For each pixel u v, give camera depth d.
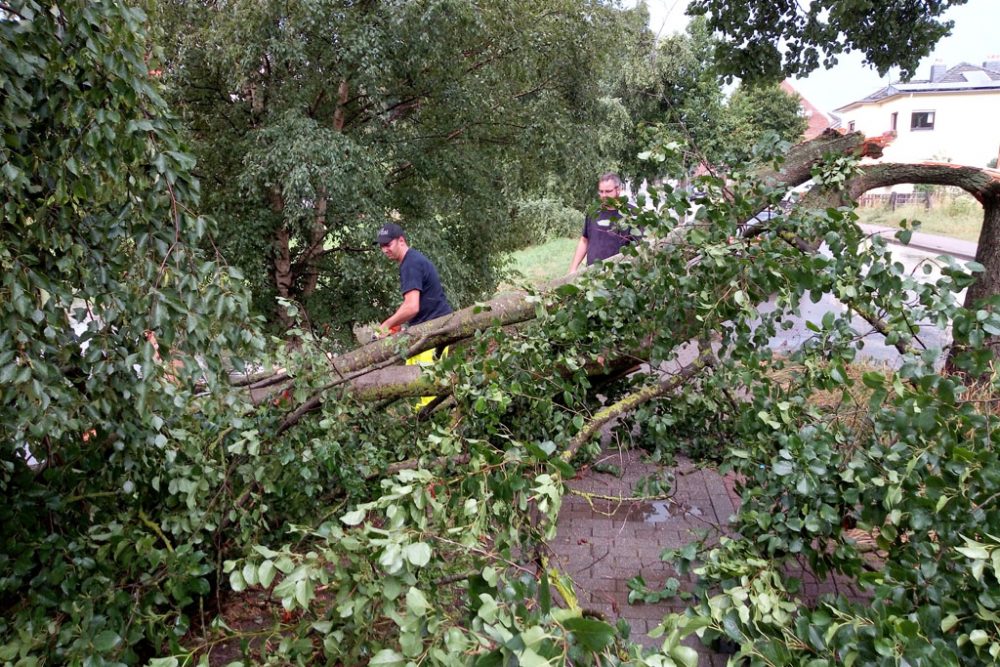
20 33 1.97
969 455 1.99
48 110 2.14
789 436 2.53
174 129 2.38
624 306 3.31
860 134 4.63
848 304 3.13
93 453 2.57
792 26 9.58
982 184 4.91
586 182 11.52
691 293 3.27
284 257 10.24
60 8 2.03
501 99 10.84
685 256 3.34
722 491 4.15
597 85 11.56
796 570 3.16
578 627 1.37
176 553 2.47
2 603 2.58
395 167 11.06
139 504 2.77
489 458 2.18
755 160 3.53
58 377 2.12
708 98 20.19
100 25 2.12
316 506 3.28
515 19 10.09
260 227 9.70
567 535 3.61
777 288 3.15
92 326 2.28
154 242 2.27
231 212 9.88
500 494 2.10
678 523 3.75
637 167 19.16
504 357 3.14
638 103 19.55
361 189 9.33
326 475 3.38
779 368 3.20
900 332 2.89
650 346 3.48
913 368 2.50
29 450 2.59
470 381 3.18
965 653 1.82
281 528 3.09
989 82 41.38
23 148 2.15
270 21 8.62
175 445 2.66
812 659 1.94
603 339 3.46
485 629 1.48
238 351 2.54
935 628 1.82
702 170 3.54
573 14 10.44
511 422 3.48
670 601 2.99
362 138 10.24
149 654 2.71
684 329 3.38
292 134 8.87
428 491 2.07
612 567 3.28
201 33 8.92
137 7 2.32
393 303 10.12
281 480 3.06
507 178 11.87
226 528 2.94
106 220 2.25
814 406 2.92
